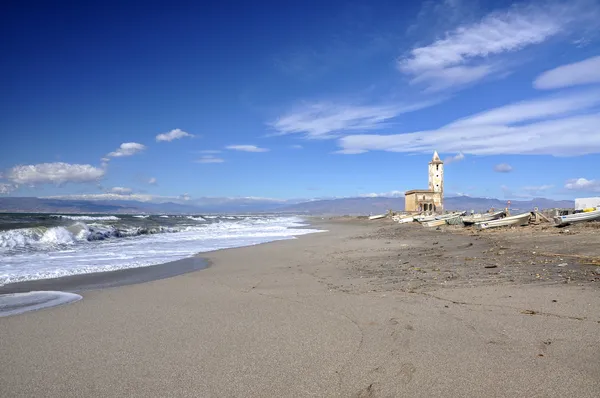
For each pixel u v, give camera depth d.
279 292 8.00
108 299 7.54
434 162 76.25
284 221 73.44
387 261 12.53
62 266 12.41
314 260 13.73
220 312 6.39
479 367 3.86
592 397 3.21
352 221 71.25
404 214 68.81
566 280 7.57
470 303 6.25
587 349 4.14
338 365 4.08
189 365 4.17
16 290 8.63
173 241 23.08
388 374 3.82
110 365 4.20
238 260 14.15
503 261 10.85
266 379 3.81
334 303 6.75
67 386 3.73
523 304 5.99
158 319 6.00
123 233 27.08
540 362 3.90
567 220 21.84
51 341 4.99
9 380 3.86
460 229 28.45
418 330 5.05
